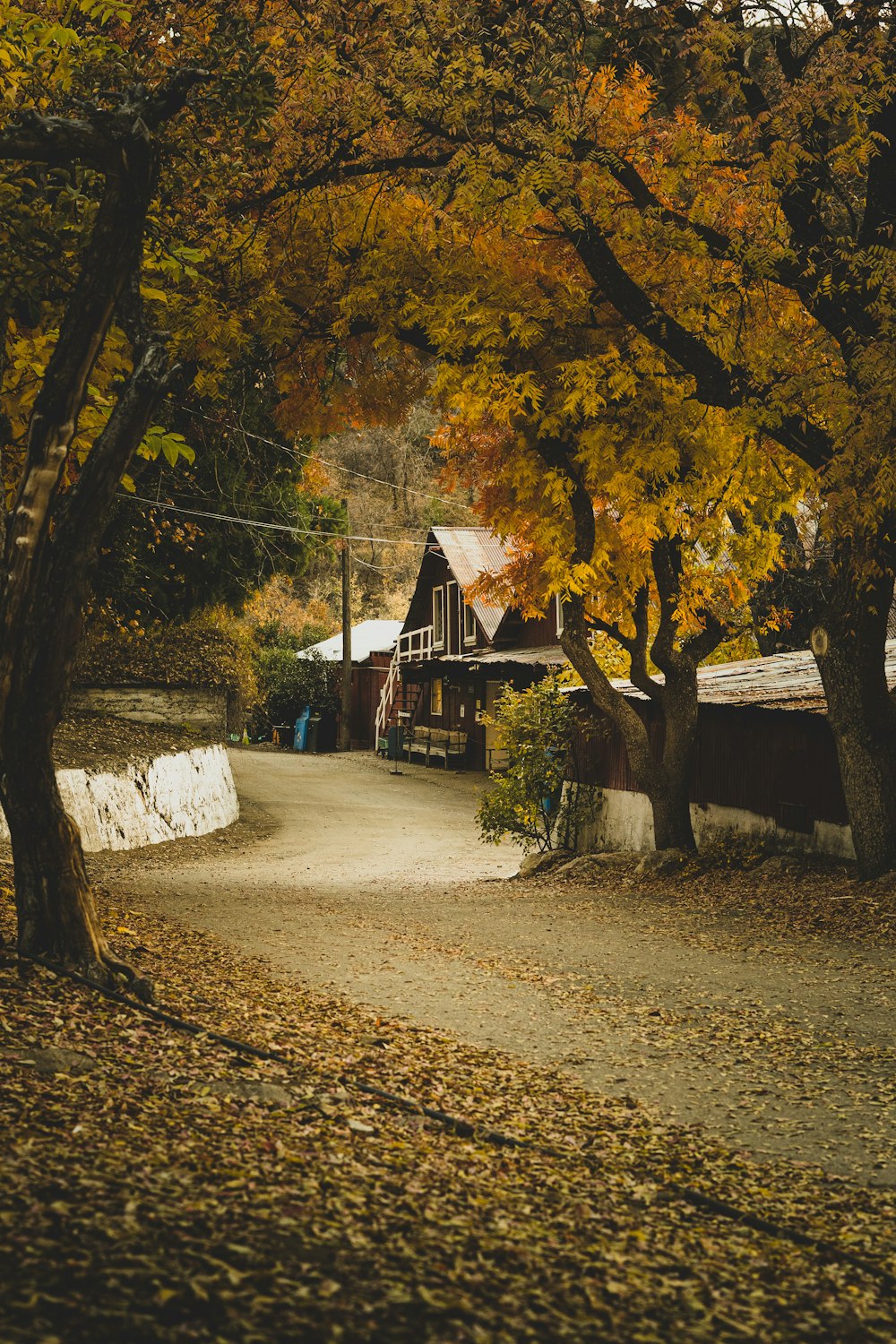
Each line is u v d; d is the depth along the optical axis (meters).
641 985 10.31
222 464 26.89
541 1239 4.58
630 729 18.31
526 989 10.08
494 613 40.38
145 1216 3.99
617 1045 8.37
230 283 13.66
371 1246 4.14
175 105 6.91
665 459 14.32
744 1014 9.23
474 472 18.11
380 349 14.57
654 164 13.45
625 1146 6.20
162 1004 7.32
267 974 9.71
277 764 43.28
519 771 22.39
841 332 12.51
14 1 8.34
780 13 13.20
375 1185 4.88
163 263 7.89
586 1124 6.54
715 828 19.69
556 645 37.00
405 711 50.75
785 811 17.70
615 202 12.98
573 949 12.05
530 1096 6.99
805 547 26.75
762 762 18.34
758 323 13.89
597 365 13.90
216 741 30.61
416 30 12.33
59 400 6.88
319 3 12.66
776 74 13.58
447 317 13.56
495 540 43.38
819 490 12.63
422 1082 6.91
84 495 6.96
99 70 7.72
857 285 12.41
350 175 13.41
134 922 11.13
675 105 15.05
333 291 14.84
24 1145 4.52
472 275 14.26
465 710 44.81
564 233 12.99
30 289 7.39
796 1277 4.59
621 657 26.17
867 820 14.41
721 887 15.75
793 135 12.55
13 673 7.02
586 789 23.06
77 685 29.67
